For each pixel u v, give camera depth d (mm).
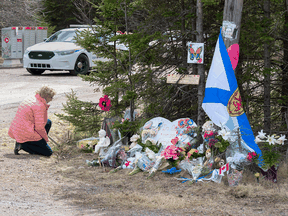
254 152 6223
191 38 8477
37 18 30484
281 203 5387
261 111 8961
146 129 7598
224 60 6617
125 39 8062
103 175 6941
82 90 15258
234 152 6527
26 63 18938
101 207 5273
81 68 18828
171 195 5824
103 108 8508
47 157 8078
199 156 6898
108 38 8844
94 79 9242
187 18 8234
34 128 7977
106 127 8266
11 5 27781
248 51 7844
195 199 5645
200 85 7469
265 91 8391
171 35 8172
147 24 8289
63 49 18422
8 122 10906
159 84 8469
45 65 18625
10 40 23953
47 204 5281
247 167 6746
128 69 8789
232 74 6605
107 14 8516
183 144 7211
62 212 4957
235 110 6559
